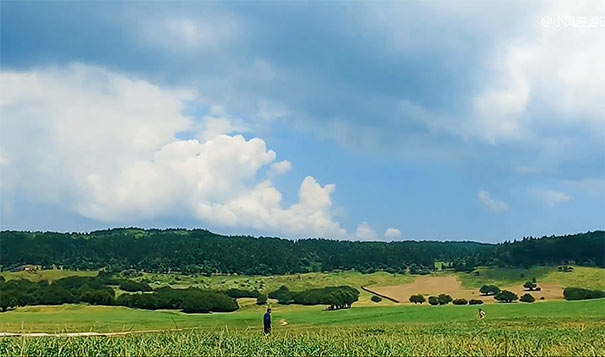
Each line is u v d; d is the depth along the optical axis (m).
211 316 111.44
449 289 188.00
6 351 26.83
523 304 102.56
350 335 40.31
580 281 182.88
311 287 193.62
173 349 28.00
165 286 189.00
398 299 174.50
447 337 36.81
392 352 26.52
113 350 27.48
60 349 26.58
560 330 44.22
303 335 38.66
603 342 31.72
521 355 25.62
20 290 146.38
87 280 179.62
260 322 93.94
